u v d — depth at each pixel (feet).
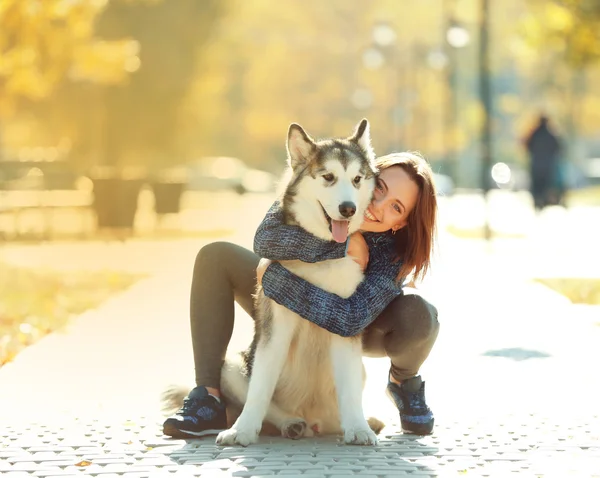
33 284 43.06
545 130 93.76
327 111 297.33
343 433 17.81
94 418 19.43
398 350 17.78
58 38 63.93
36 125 132.05
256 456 15.94
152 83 128.16
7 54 59.72
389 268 17.47
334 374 17.04
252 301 18.79
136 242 66.90
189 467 15.28
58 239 69.21
